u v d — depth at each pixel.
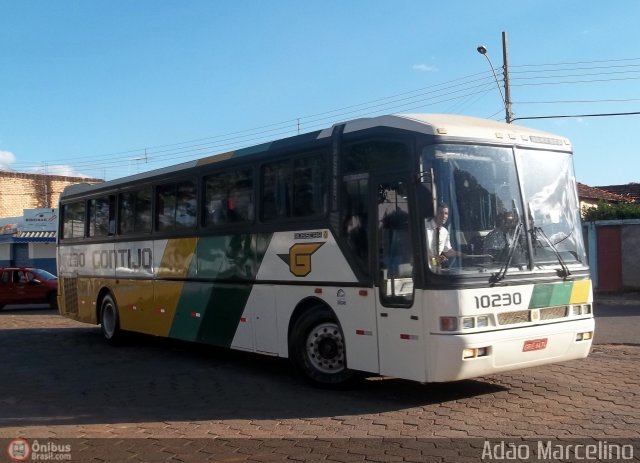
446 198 7.54
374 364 8.08
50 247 37.56
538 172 8.30
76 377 10.62
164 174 12.24
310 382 9.16
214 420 7.68
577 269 8.31
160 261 12.31
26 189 44.34
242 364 11.51
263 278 9.80
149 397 9.05
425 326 7.42
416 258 7.51
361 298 8.24
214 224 10.90
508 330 7.57
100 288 14.42
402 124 7.91
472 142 7.82
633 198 35.47
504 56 24.66
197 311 11.26
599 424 6.88
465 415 7.43
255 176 10.07
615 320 16.19
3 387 9.89
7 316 22.27
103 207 14.44
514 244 7.79
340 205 8.59
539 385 8.85
